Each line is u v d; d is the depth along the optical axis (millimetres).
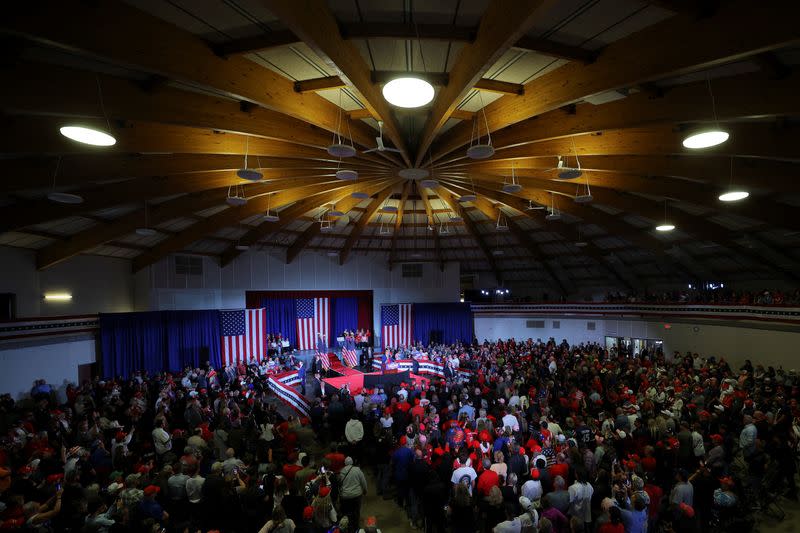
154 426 8883
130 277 17391
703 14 4750
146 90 6387
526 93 7543
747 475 7859
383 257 26906
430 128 8914
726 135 5031
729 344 16750
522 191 15297
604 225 17047
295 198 14984
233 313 19297
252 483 6219
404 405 10305
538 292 30125
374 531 5191
